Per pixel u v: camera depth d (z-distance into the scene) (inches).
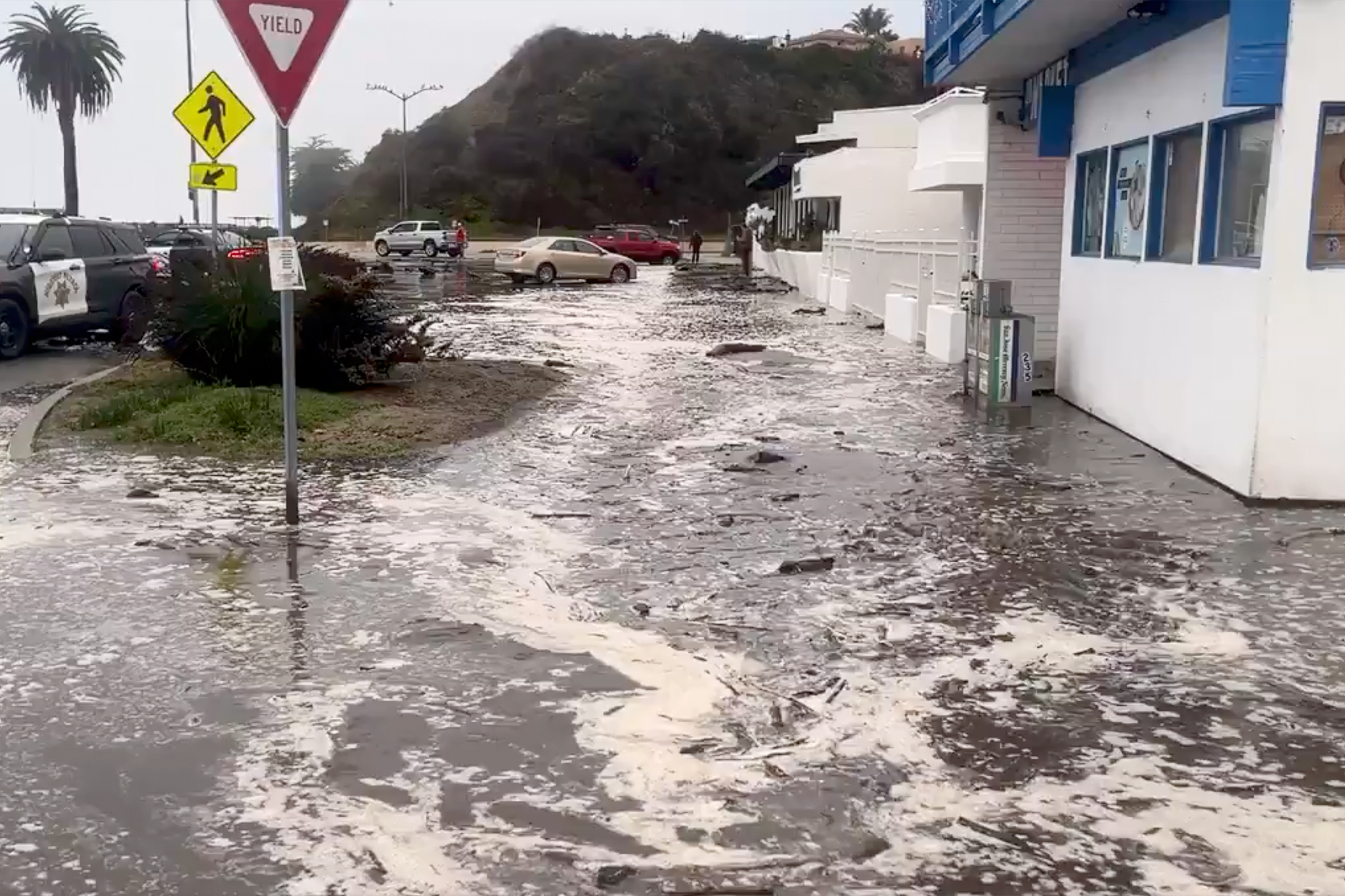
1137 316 436.8
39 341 767.1
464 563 281.9
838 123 1861.5
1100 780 173.9
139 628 236.5
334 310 503.2
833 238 1212.5
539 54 4825.3
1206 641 229.8
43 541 297.4
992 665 218.5
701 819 162.6
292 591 260.4
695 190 4247.0
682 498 350.6
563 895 144.3
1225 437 355.6
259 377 505.7
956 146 819.4
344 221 3882.9
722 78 4539.9
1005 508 335.9
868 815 163.8
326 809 165.3
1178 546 295.3
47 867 150.4
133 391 494.6
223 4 289.6
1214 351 363.9
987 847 155.3
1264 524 316.5
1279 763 179.6
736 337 860.6
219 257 531.2
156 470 378.3
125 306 771.4
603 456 414.3
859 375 640.4
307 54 299.0
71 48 2306.8
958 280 721.6
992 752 183.3
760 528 316.5
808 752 183.0
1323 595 257.8
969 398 546.9
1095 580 268.7
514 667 217.0
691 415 504.4
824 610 249.3
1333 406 331.0
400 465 392.8
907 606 251.9
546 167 4156.0
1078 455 413.1
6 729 190.4
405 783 172.6
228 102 689.0
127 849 154.6
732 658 221.9
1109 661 220.4
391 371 576.1
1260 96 317.1
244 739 187.0
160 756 181.2
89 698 202.7
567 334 871.7
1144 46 424.8
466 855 153.2
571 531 312.8
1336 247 327.3
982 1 488.7
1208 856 153.2
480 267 2050.9
